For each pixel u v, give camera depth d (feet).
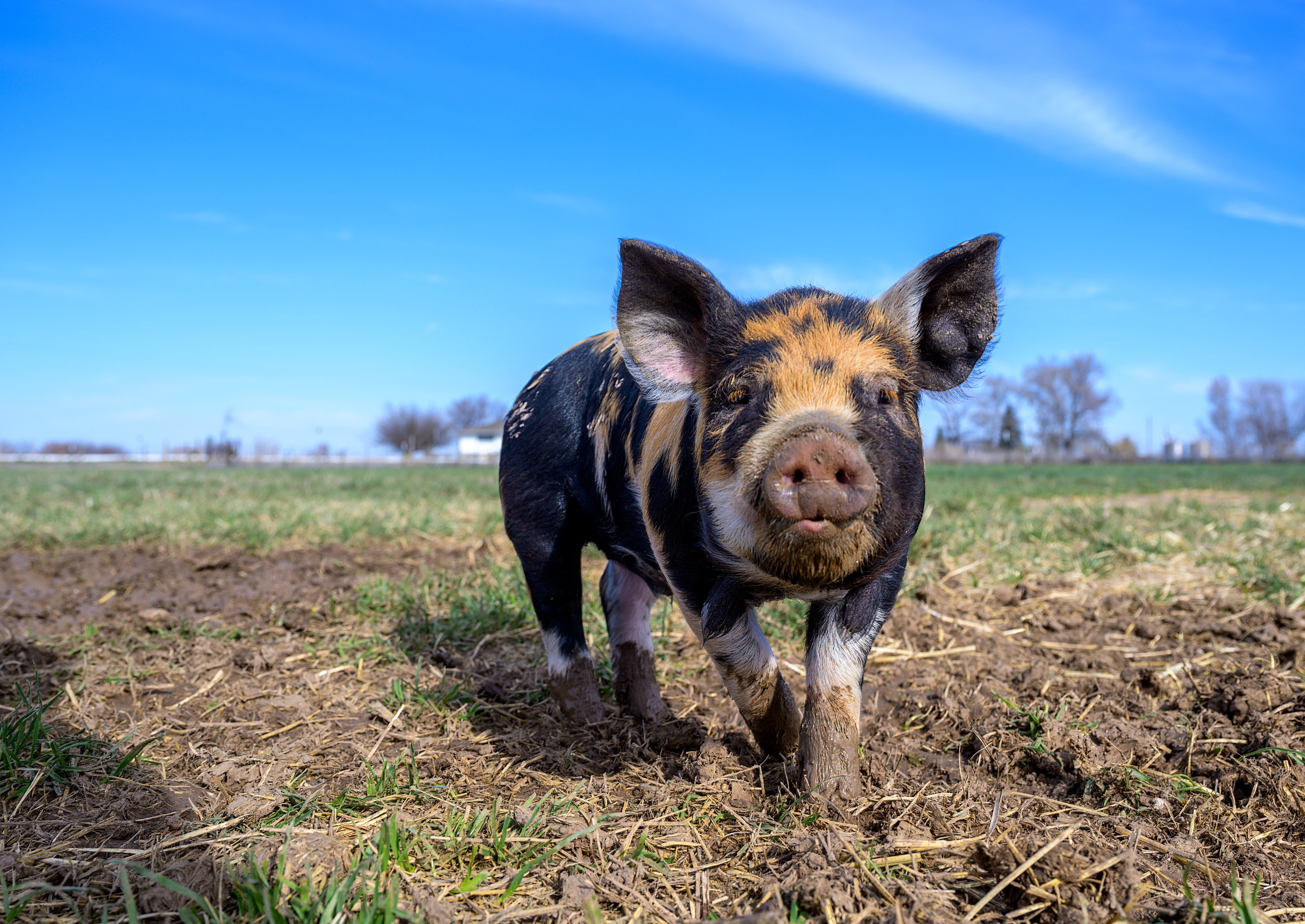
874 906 1.57
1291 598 3.89
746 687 2.15
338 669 3.09
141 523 6.93
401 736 2.50
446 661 3.19
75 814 1.96
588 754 2.42
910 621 3.66
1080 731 2.41
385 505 9.12
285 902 1.56
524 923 1.57
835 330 1.89
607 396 2.54
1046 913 1.57
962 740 2.49
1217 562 4.79
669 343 2.08
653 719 2.69
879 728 2.57
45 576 5.06
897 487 1.80
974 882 1.68
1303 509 8.14
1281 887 1.71
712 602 2.07
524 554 2.73
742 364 1.87
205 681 3.00
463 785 2.17
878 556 1.78
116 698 2.84
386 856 1.69
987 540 5.47
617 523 2.50
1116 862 1.64
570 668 2.65
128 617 3.80
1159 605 3.89
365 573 4.92
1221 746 2.30
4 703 2.74
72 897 1.61
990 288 2.02
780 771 2.19
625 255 2.02
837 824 1.90
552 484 2.69
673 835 1.88
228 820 1.93
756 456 1.71
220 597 4.27
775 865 1.74
